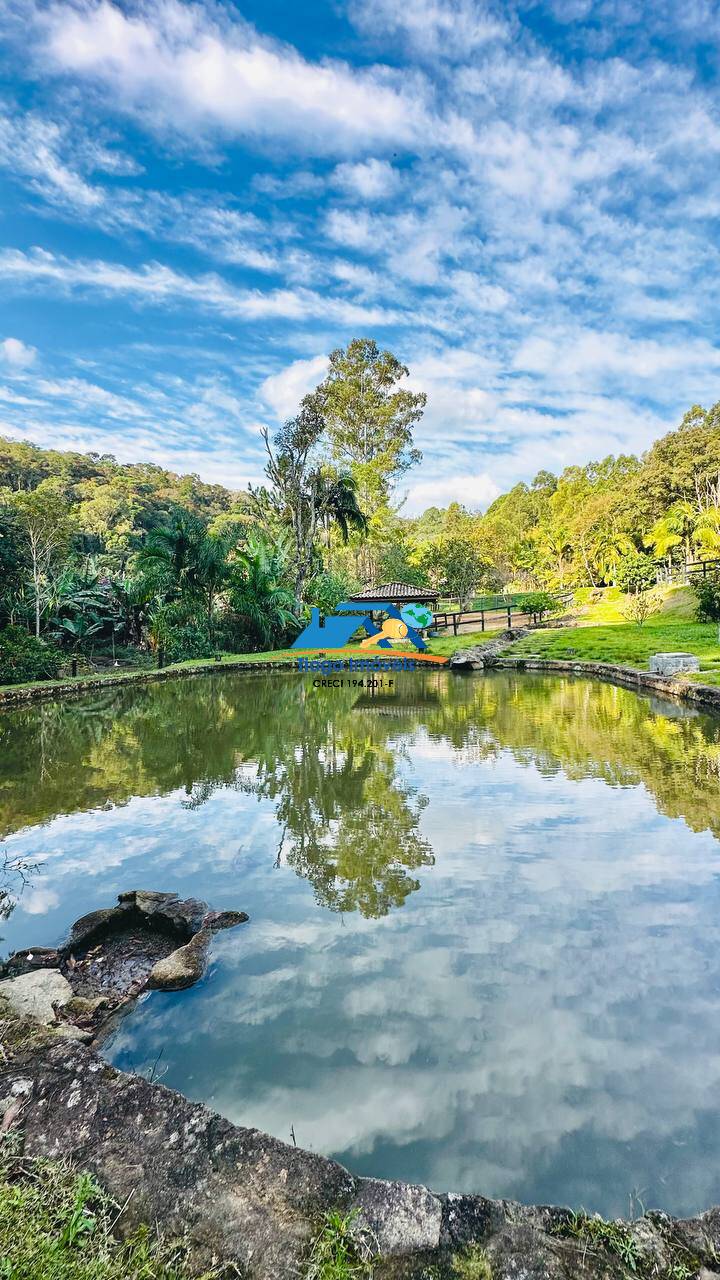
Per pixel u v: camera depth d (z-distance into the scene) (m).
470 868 4.52
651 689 12.90
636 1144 2.18
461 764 7.57
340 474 30.16
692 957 3.33
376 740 9.12
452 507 71.19
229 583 25.30
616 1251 1.66
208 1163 1.92
